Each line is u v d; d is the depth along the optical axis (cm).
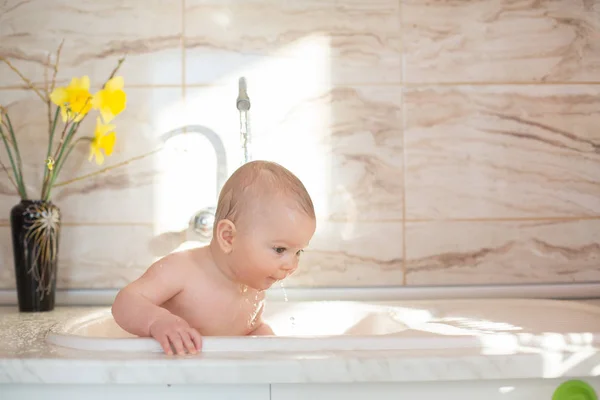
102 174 171
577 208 172
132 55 172
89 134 172
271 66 172
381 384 99
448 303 158
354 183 172
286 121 172
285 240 119
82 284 171
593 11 172
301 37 172
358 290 171
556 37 172
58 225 159
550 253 173
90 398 98
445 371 96
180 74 171
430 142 172
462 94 172
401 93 172
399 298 171
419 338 102
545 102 173
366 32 172
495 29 173
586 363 98
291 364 95
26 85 171
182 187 171
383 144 172
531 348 102
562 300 164
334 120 172
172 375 95
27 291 155
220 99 171
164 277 122
